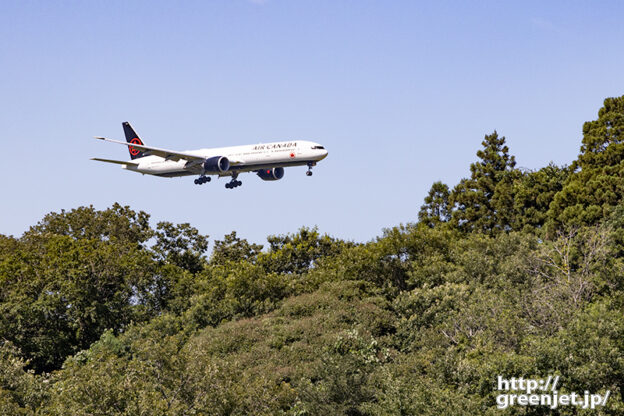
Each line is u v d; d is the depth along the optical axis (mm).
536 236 86250
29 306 77750
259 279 79688
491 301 58781
